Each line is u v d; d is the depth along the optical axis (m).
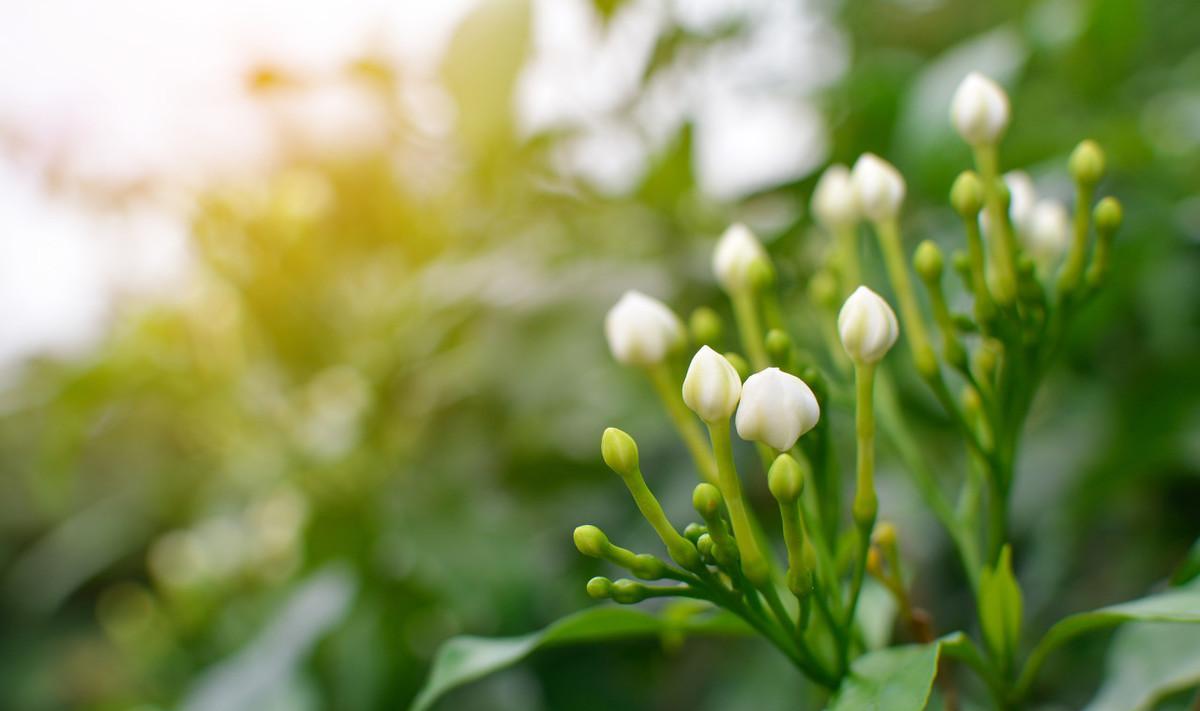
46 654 0.80
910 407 0.35
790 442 0.23
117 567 0.70
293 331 0.44
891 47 0.53
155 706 0.52
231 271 0.42
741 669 0.38
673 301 0.40
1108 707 0.28
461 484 0.43
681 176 0.43
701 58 0.43
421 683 0.41
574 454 0.42
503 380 0.41
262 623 0.46
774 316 0.27
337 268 0.45
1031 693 0.37
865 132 0.40
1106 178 0.38
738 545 0.23
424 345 0.42
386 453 0.44
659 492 0.41
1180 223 0.40
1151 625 0.28
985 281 0.25
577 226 0.46
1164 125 0.44
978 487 0.27
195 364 0.46
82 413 0.49
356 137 0.40
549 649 0.42
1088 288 0.26
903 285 0.26
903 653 0.24
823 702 0.33
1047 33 0.39
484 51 0.34
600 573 0.40
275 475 0.45
